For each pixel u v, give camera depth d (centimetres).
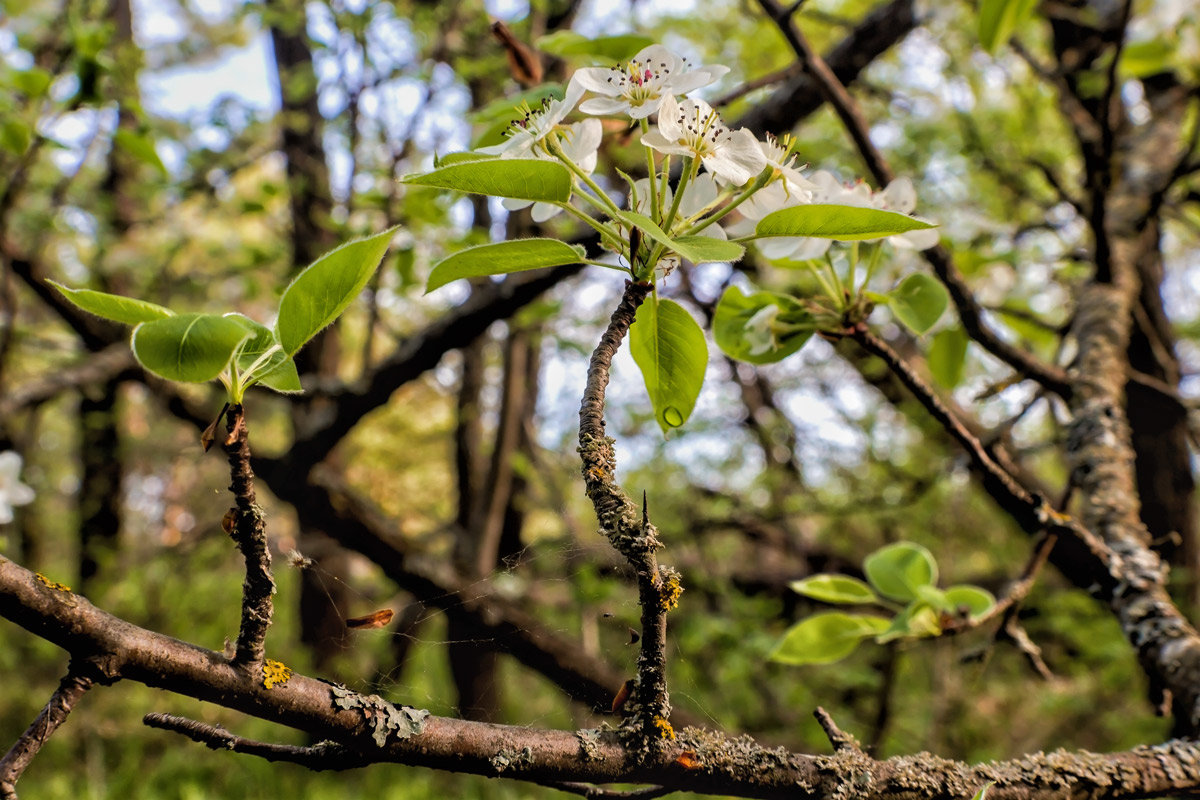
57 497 204
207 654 28
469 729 30
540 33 94
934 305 41
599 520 30
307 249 107
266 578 28
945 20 96
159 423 201
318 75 104
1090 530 48
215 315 27
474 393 160
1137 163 75
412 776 158
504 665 182
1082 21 80
